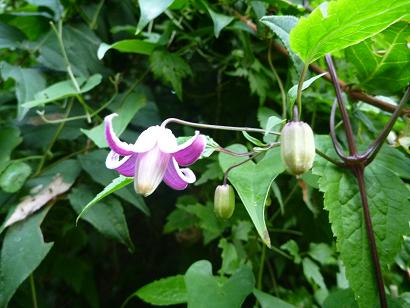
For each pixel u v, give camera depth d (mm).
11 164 175
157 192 248
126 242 167
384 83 153
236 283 146
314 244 198
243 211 187
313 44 95
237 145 142
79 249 231
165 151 117
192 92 233
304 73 101
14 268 151
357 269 116
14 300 196
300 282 217
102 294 273
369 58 147
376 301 114
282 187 202
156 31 237
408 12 86
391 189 125
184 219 199
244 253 186
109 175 175
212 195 201
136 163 118
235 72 200
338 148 128
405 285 192
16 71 189
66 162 184
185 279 149
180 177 118
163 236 261
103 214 168
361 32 92
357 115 178
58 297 273
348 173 128
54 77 206
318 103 200
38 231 159
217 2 195
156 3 140
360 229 120
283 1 174
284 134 101
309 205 179
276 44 194
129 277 269
